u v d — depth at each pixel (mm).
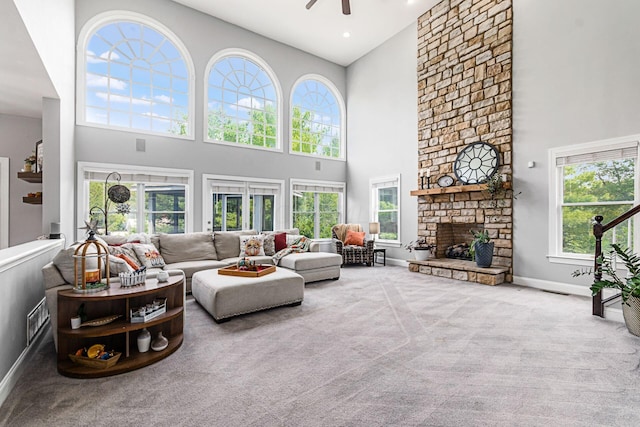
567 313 3283
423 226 5922
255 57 6336
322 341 2607
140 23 5145
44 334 2717
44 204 3479
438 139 5656
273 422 1585
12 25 2184
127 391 1872
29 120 4312
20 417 1628
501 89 4734
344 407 1707
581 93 3949
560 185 4211
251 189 6242
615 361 2219
